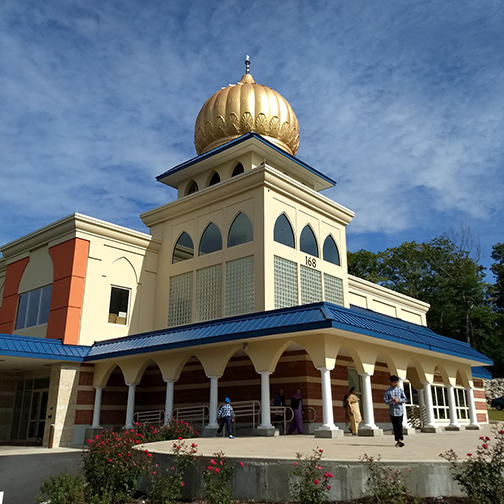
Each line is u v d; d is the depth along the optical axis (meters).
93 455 9.82
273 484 8.23
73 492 8.62
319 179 27.88
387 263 59.69
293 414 17.86
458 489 8.04
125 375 20.50
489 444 12.37
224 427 17.58
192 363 22.33
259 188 21.50
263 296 19.91
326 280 23.52
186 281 23.81
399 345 18.03
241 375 20.62
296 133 28.78
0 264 27.55
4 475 12.87
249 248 21.09
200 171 27.11
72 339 21.41
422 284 57.28
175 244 25.02
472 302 53.28
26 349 19.38
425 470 8.05
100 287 22.95
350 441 13.26
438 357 21.80
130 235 24.39
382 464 8.02
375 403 23.53
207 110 28.09
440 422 26.94
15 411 23.88
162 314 24.31
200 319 22.36
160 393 23.16
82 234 22.92
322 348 15.46
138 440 12.12
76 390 20.78
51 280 23.38
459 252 57.75
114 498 9.04
